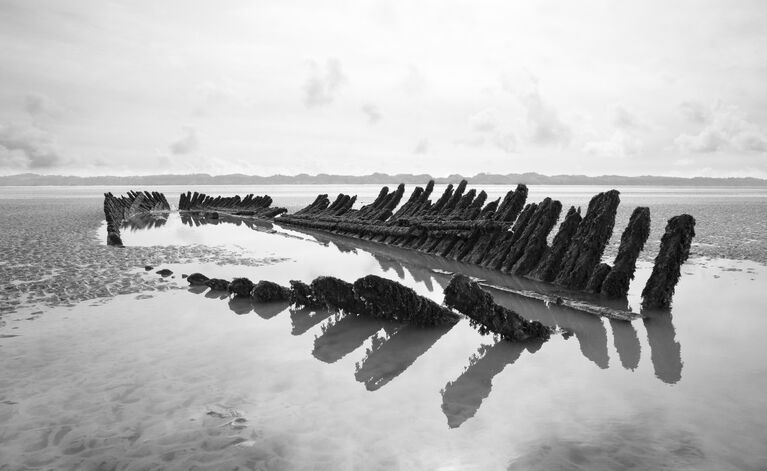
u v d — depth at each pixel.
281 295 9.59
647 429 4.70
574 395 5.52
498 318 7.56
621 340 7.55
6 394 5.33
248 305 9.28
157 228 25.89
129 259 14.23
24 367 6.07
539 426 4.77
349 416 4.95
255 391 5.50
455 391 5.63
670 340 7.46
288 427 4.70
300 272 12.87
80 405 5.08
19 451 4.23
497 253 13.91
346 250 17.50
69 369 6.04
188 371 6.03
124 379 5.75
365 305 8.47
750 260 13.80
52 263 13.26
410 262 14.80
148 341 7.12
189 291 10.23
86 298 9.52
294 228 26.86
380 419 4.89
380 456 4.21
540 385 5.82
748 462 4.14
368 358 6.71
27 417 4.83
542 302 9.95
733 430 4.67
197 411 4.99
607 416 4.98
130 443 4.37
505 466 4.09
